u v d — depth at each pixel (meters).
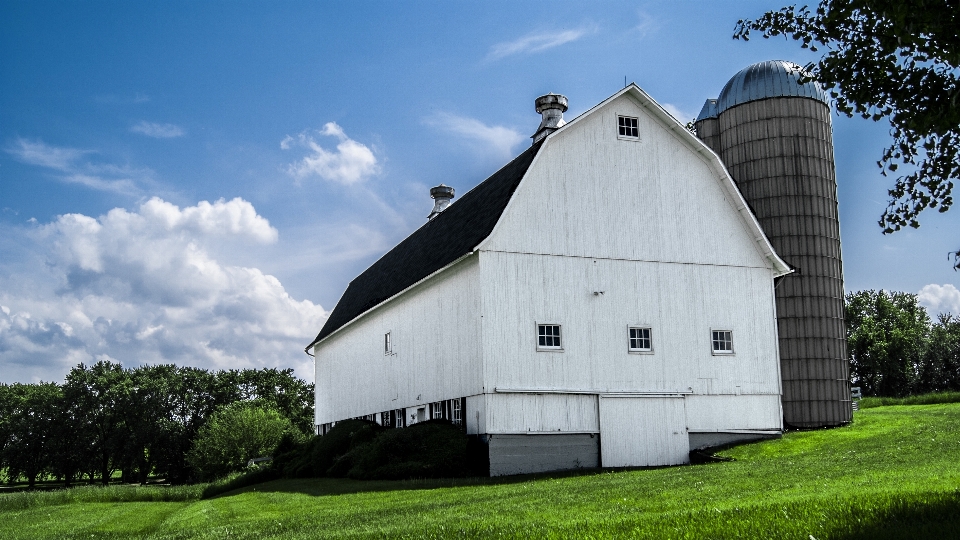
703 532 9.52
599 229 27.27
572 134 27.47
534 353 25.59
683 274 28.28
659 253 28.03
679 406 27.36
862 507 10.30
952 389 74.19
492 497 16.62
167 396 81.19
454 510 14.41
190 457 63.03
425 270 30.05
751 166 35.09
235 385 84.94
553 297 26.19
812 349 33.38
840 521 9.53
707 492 14.27
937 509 9.75
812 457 21.47
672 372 27.45
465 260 26.56
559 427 25.47
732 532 9.40
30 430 79.56
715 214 29.23
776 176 34.50
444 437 25.44
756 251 29.77
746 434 28.25
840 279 34.66
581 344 26.28
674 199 28.64
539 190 26.62
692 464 26.56
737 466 20.44
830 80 9.84
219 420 63.41
